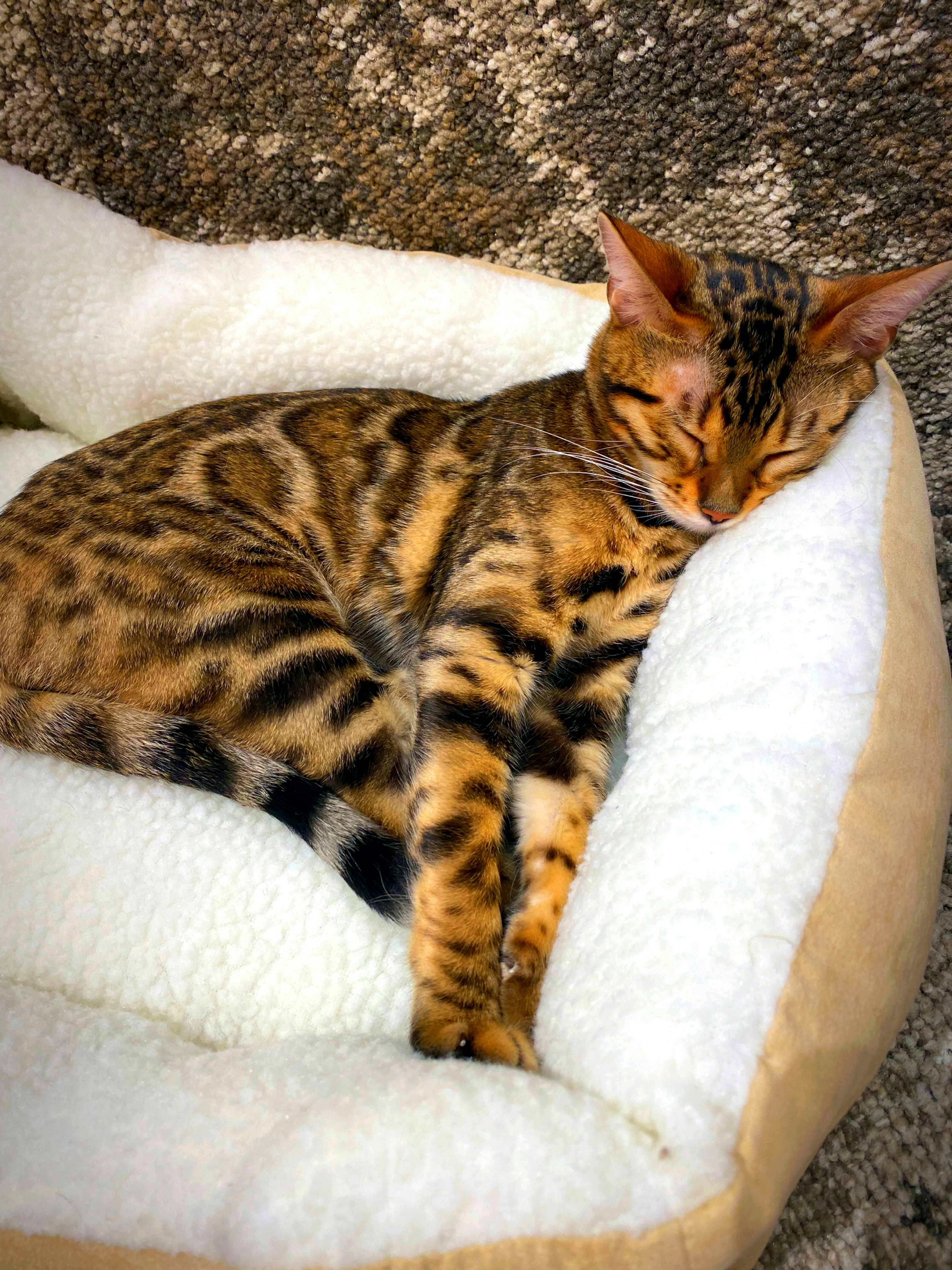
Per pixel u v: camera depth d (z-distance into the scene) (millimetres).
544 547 446
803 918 331
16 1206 325
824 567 410
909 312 427
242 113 540
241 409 518
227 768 429
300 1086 348
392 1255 292
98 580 457
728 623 422
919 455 468
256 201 576
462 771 413
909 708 385
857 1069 338
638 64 501
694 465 437
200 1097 348
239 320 549
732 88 500
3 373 586
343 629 491
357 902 431
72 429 609
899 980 354
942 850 387
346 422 515
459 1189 296
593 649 484
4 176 542
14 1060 369
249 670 456
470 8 494
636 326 442
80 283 547
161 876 432
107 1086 358
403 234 586
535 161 544
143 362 560
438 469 500
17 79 530
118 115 543
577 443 469
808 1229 397
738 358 419
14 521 481
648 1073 311
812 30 476
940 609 466
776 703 383
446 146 545
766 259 498
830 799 354
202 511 482
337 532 507
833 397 436
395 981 419
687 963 330
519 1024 413
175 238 570
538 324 546
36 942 422
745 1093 300
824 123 502
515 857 482
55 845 439
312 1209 299
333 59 517
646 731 435
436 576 485
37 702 448
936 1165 415
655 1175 291
